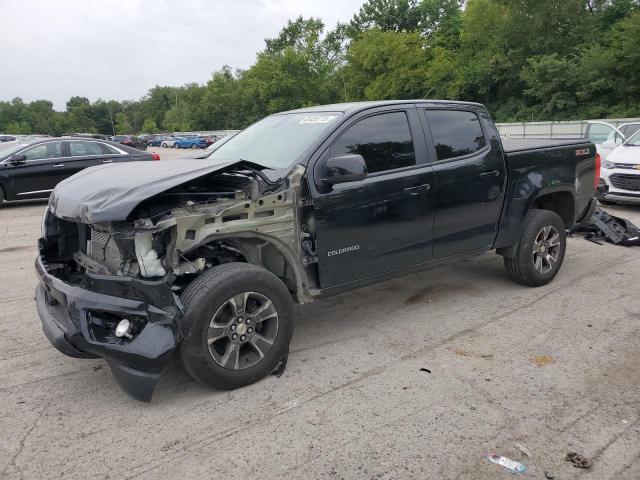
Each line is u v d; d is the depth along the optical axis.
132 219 3.24
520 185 5.20
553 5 38.31
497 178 4.96
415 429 3.08
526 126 29.83
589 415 3.19
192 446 2.97
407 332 4.51
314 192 3.79
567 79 35.22
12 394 3.60
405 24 57.88
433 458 2.81
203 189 3.63
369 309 5.09
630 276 5.86
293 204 3.71
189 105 93.94
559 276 5.91
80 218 3.22
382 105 4.36
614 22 38.62
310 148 3.88
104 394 3.58
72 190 3.60
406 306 5.13
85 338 3.08
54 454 2.93
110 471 2.78
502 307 5.02
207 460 2.85
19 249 7.96
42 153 12.16
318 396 3.47
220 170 3.39
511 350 4.09
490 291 5.49
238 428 3.13
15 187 11.85
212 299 3.30
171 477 2.72
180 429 3.14
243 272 3.43
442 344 4.25
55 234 4.16
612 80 33.81
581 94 34.16
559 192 5.70
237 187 3.62
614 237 7.33
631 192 9.53
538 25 38.56
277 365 3.80
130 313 3.10
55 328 3.33
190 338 3.26
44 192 12.19
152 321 3.13
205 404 3.41
